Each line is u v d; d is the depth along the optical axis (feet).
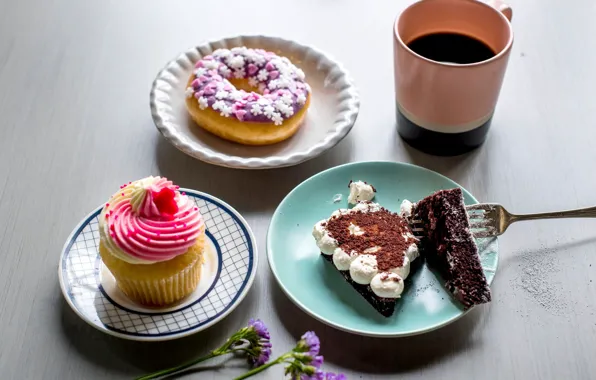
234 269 2.07
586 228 2.21
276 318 2.02
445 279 2.05
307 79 2.56
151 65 2.65
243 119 2.31
